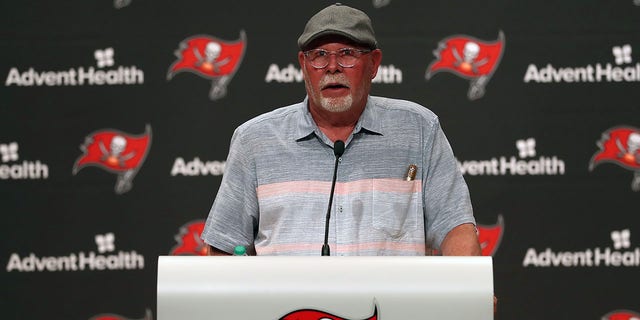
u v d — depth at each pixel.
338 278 6.85
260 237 9.36
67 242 14.46
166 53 14.41
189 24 14.43
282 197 9.23
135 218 14.50
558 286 14.41
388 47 14.41
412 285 6.83
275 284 6.86
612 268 14.37
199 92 14.45
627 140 14.30
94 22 14.38
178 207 14.48
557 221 14.38
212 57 14.44
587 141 14.33
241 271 6.90
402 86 14.41
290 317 6.83
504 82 14.36
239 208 9.48
